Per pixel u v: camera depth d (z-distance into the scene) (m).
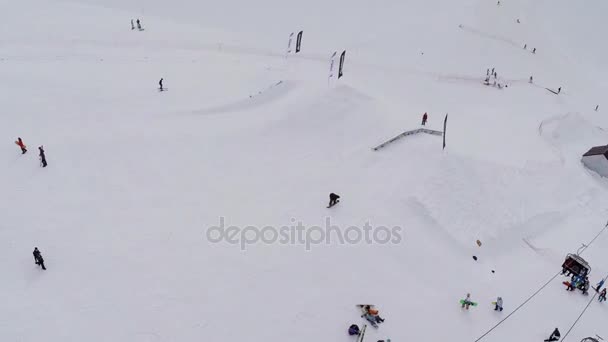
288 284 19.92
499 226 25.45
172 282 19.14
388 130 31.31
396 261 22.14
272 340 17.39
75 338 16.33
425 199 25.39
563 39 80.62
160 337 16.84
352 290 20.12
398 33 68.06
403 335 18.42
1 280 18.12
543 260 24.39
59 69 38.22
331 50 58.06
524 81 55.97
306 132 31.89
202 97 35.66
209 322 17.69
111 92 35.09
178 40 51.06
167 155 27.73
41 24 50.19
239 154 28.91
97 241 20.62
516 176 29.36
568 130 43.91
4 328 16.31
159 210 23.09
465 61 60.28
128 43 47.81
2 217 21.17
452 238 24.06
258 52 51.19
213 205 24.05
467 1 84.38
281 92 36.16
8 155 25.39
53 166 25.06
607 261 25.08
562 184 30.56
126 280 18.91
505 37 71.44
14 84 34.03
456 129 36.06
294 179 27.00
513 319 20.22
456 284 21.61
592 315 21.11
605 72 72.06
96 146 27.48
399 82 49.78
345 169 28.19
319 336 17.83
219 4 77.81
